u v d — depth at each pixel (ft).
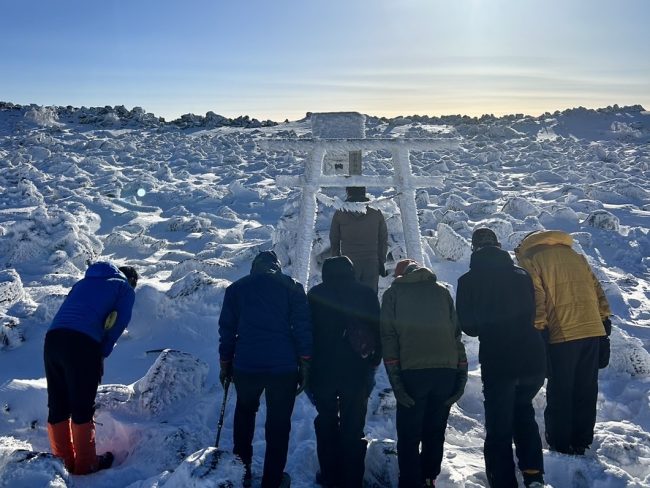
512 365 12.69
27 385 15.34
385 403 15.87
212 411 15.79
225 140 112.98
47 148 95.09
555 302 14.05
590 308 13.99
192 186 63.00
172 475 11.12
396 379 12.37
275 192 58.54
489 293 12.85
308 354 12.35
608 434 14.70
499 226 35.96
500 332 12.79
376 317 12.82
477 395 17.56
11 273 24.34
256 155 95.50
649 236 38.58
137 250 36.73
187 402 16.14
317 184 18.95
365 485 13.10
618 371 18.83
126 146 98.84
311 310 12.91
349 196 19.22
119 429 14.84
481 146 113.09
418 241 19.40
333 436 12.71
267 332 12.41
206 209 51.57
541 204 51.47
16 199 52.54
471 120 160.76
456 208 47.88
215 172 78.95
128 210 49.49
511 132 134.72
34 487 11.19
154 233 41.78
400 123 157.79
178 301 21.15
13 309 22.06
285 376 12.25
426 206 49.85
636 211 47.42
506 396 12.75
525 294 12.92
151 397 15.74
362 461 12.42
